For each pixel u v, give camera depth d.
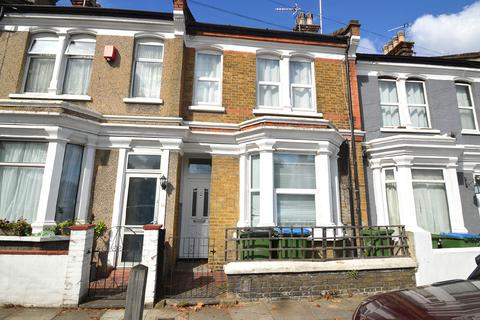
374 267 5.81
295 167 7.79
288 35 9.26
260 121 7.88
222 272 7.10
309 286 5.56
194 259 8.30
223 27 8.89
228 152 8.34
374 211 8.77
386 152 8.77
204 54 9.06
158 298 5.29
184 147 8.19
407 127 9.64
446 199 8.73
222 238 7.86
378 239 6.73
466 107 10.24
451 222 8.50
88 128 7.32
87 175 7.27
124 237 7.21
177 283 6.27
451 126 9.81
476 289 3.11
